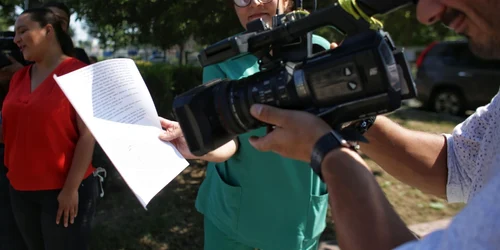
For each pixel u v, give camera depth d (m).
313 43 1.45
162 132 1.53
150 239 3.57
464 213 0.71
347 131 1.06
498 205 0.67
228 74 1.72
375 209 0.87
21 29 2.27
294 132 1.02
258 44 1.20
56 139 2.25
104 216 3.91
